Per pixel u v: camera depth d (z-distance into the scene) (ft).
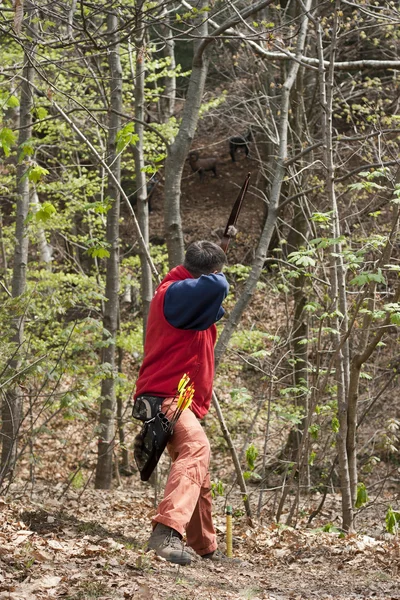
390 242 21.79
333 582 15.48
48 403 25.62
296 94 42.91
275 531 22.36
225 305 47.50
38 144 47.19
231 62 44.57
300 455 24.75
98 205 22.22
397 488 37.63
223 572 15.56
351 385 23.30
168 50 51.47
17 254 34.27
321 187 30.71
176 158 27.84
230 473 43.83
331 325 26.25
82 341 30.68
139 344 41.06
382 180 33.30
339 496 35.35
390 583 15.38
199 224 86.58
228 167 98.22
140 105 32.14
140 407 14.76
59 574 12.92
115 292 37.17
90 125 45.68
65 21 20.12
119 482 41.37
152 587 12.79
